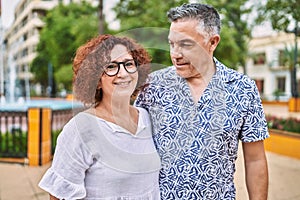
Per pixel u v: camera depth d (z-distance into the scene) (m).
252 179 1.55
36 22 35.72
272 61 26.14
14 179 4.39
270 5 6.37
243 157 1.60
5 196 3.80
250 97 1.49
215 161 1.46
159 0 9.57
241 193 1.61
